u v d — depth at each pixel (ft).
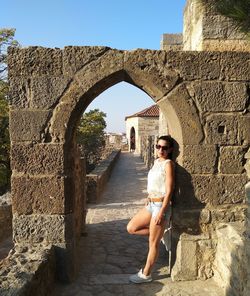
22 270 11.03
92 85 13.60
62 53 13.53
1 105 43.62
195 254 14.12
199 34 16.60
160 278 14.42
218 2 12.83
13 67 13.52
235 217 14.33
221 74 14.03
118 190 39.78
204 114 14.07
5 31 46.09
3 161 46.60
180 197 14.17
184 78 13.91
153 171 14.32
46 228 13.84
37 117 13.61
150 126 115.55
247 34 12.80
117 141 145.48
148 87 14.29
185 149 14.05
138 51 13.71
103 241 19.27
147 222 14.51
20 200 13.78
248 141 14.28
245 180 14.32
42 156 13.70
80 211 19.35
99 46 13.60
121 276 14.58
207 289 13.41
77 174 18.10
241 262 11.48
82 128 81.35
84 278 14.42
